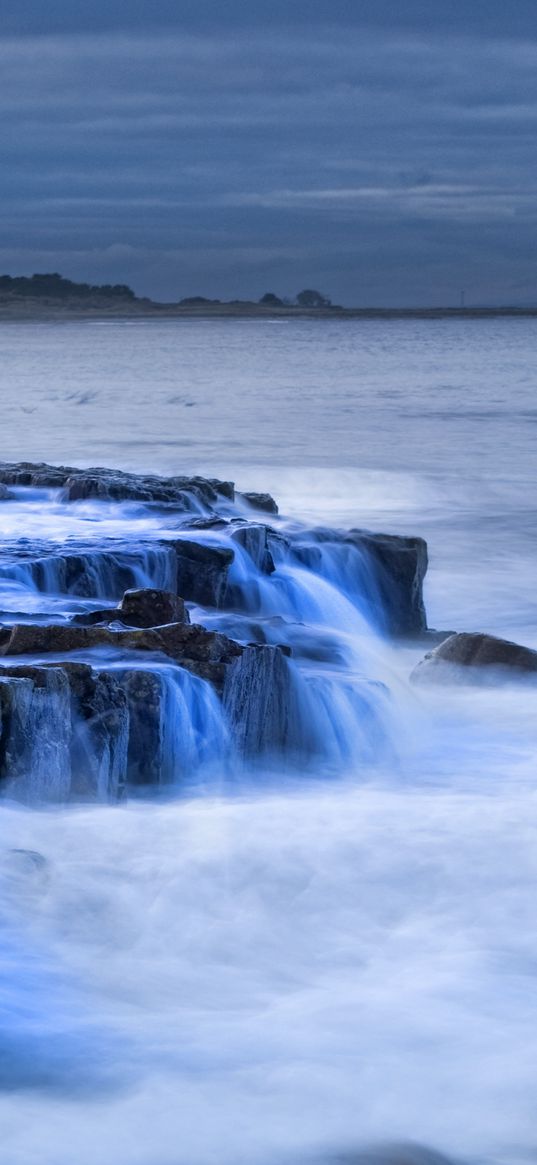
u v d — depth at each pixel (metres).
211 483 33.97
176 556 24.14
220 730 16.12
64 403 98.25
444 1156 7.07
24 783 13.70
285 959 9.91
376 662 20.92
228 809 13.94
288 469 56.06
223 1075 7.86
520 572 34.53
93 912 10.59
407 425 79.81
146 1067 7.93
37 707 13.84
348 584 27.70
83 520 28.41
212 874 11.60
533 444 68.50
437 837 12.88
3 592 21.36
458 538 39.91
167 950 9.98
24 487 32.38
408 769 16.72
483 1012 8.98
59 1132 7.09
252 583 25.27
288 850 12.34
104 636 16.59
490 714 19.52
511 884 11.60
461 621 29.19
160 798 14.98
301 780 16.05
